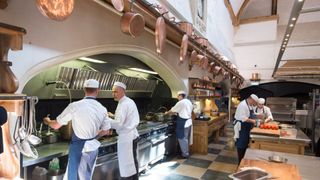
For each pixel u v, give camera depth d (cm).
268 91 1110
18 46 121
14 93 118
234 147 601
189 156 503
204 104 730
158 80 512
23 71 166
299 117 874
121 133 289
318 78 997
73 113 217
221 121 738
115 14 265
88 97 236
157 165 434
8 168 133
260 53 1111
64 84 292
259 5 1173
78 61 286
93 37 234
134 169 294
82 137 219
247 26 1130
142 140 365
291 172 188
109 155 290
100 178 275
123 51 292
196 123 535
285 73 902
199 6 576
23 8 165
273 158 223
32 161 192
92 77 334
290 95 1075
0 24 109
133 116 296
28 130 140
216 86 888
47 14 139
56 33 193
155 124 431
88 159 222
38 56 178
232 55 1109
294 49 1036
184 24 372
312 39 1010
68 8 151
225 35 930
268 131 380
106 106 403
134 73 413
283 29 1099
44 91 265
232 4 995
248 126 419
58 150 228
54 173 206
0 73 114
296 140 346
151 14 255
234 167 432
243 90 1180
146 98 526
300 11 229
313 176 196
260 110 507
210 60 527
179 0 438
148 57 357
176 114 505
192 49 417
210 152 546
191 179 369
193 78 566
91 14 231
